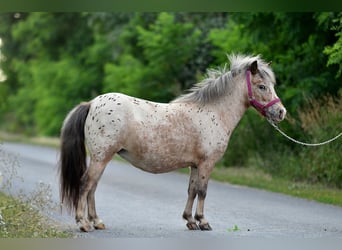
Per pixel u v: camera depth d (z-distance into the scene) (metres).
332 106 16.78
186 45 24.52
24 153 26.95
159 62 24.77
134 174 19.66
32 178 17.75
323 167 16.48
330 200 14.30
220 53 21.97
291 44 19.33
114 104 10.14
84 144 10.34
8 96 46.81
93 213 10.62
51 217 11.77
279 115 10.84
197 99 10.82
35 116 40.50
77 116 10.30
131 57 27.77
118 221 11.56
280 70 18.98
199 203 10.78
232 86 10.98
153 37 24.47
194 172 10.89
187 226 10.84
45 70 38.28
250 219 12.02
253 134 20.22
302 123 17.66
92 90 35.88
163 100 24.92
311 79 18.03
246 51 20.30
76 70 36.41
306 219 12.06
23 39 43.03
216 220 11.91
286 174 17.77
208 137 10.64
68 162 10.24
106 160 10.12
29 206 11.30
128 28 29.58
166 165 10.51
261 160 19.30
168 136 10.36
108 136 10.03
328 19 16.66
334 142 16.34
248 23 18.94
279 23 18.81
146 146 10.23
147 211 12.82
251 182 17.27
